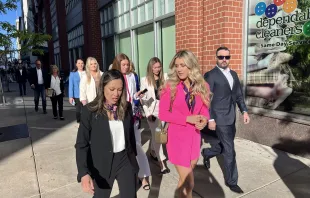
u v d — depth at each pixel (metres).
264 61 4.74
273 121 4.57
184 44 5.76
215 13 5.07
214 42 5.16
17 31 8.89
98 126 2.07
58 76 7.50
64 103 10.89
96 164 2.11
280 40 4.43
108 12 9.98
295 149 4.27
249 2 4.88
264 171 3.75
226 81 3.13
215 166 3.98
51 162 4.32
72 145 5.17
